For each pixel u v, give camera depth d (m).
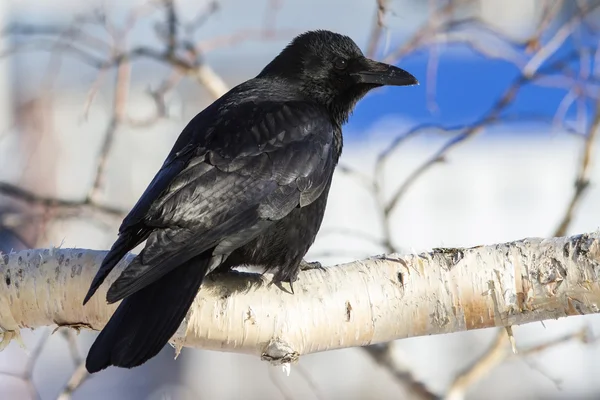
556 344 11.54
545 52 11.93
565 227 11.14
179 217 8.11
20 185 15.35
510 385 18.42
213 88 12.79
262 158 8.84
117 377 18.88
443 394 11.50
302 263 9.31
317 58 10.48
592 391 18.36
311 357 18.56
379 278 8.16
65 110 19.58
